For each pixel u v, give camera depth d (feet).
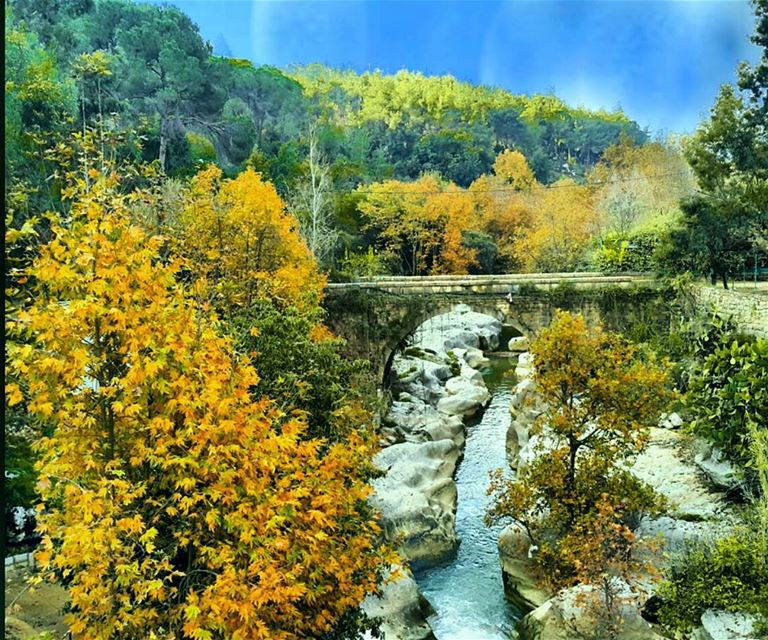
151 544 32.27
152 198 53.26
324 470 44.65
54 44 125.80
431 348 175.42
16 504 58.80
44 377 34.99
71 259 36.63
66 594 52.26
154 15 166.61
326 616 41.81
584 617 57.26
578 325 71.20
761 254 112.78
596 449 70.28
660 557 63.77
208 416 36.55
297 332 63.82
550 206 205.77
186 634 32.07
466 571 78.89
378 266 172.65
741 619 50.67
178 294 40.42
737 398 62.59
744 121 102.42
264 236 98.68
